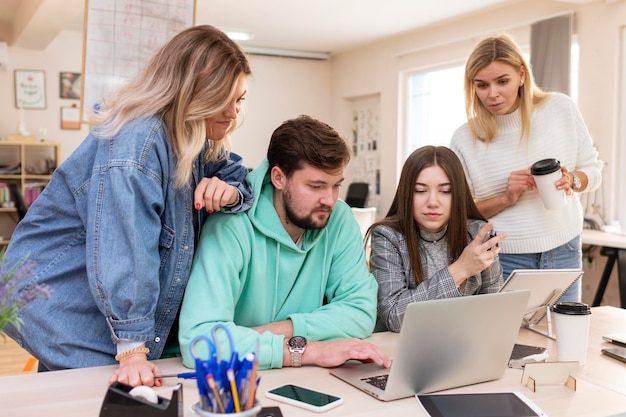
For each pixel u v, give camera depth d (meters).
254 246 1.48
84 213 1.40
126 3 1.87
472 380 1.30
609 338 1.65
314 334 1.47
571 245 2.17
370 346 1.38
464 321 1.22
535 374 1.29
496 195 2.19
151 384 1.21
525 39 5.40
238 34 6.58
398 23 6.29
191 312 1.37
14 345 4.34
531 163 2.12
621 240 4.06
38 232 1.44
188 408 1.11
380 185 7.41
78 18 6.29
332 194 1.42
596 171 2.17
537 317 1.76
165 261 1.41
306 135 1.39
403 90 7.04
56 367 1.42
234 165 1.61
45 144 6.75
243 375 0.91
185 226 1.43
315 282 1.61
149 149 1.31
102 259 1.27
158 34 1.91
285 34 6.87
